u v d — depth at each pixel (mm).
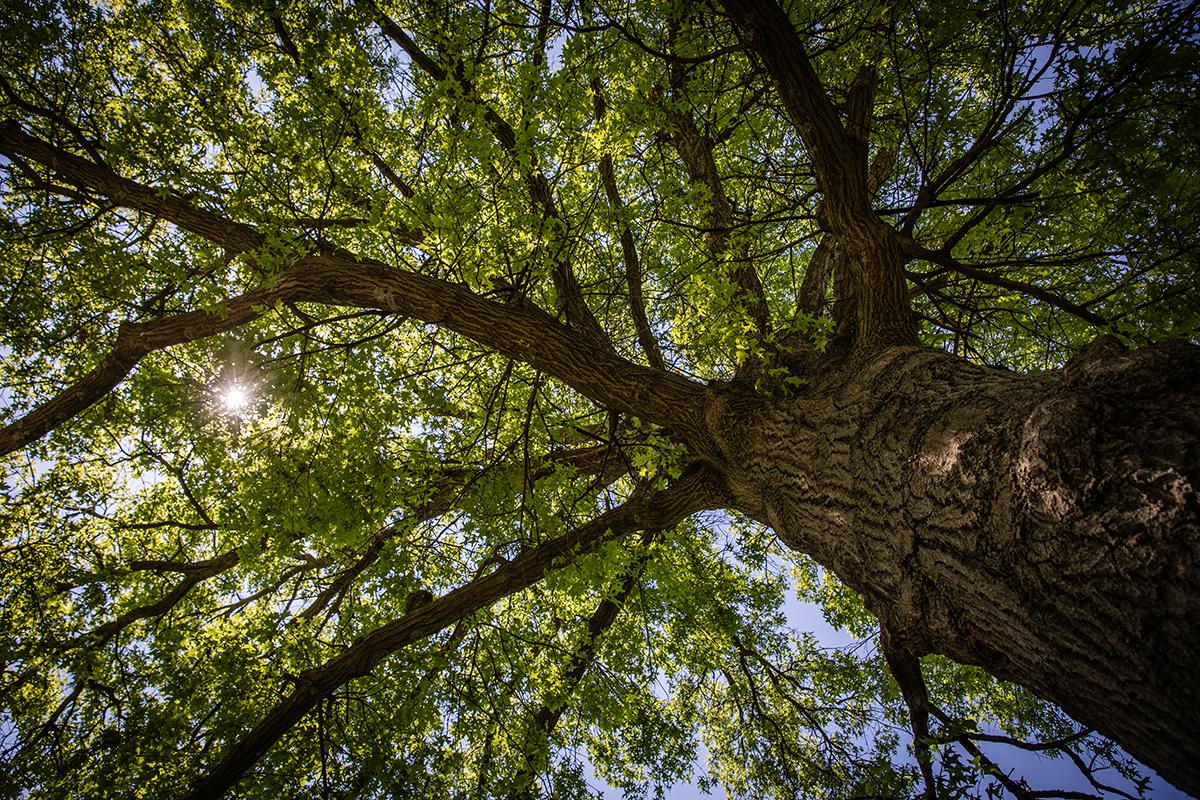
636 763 5832
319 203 4543
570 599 5191
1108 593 1457
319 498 4164
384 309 3895
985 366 2531
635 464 4367
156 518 6820
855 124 4191
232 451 4656
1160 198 3152
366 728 4363
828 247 4535
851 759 5812
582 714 5051
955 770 2336
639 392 3650
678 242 4148
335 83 4137
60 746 4473
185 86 4891
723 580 6730
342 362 4645
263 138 4734
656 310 5711
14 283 5844
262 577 5363
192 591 6012
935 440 2188
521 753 4203
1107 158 3064
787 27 2521
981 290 4738
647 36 3730
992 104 3445
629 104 3455
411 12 4910
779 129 5801
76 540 5762
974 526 1878
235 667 4105
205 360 5293
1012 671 1846
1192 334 3168
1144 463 1491
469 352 5098
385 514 4230
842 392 3023
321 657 4516
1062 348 4832
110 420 5961
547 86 3422
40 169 5477
